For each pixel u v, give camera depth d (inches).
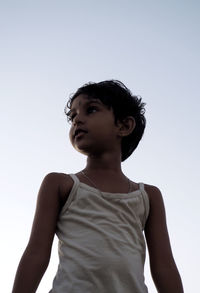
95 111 94.1
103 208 82.4
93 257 76.0
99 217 80.8
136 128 102.3
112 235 79.1
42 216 81.4
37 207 83.2
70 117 98.8
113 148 93.9
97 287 74.1
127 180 91.4
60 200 84.1
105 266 75.5
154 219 89.0
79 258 76.3
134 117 102.0
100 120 93.1
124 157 101.7
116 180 89.4
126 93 101.8
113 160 92.8
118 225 81.1
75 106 95.8
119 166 93.6
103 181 87.9
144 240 85.1
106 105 95.5
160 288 83.7
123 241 79.7
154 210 89.7
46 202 82.6
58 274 77.4
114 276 75.5
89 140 91.1
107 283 74.8
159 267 84.4
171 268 84.3
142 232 85.7
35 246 78.6
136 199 86.9
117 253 77.6
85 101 94.8
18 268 76.8
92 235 78.5
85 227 79.7
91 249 76.9
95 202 82.7
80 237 78.7
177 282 83.4
